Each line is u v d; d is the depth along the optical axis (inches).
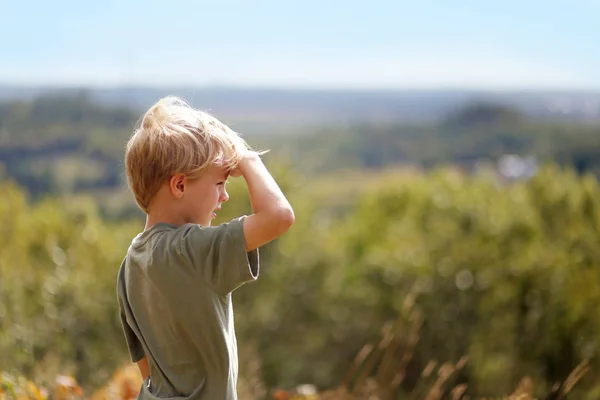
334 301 641.6
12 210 530.3
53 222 535.2
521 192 609.3
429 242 613.0
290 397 175.3
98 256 533.3
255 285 645.9
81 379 279.1
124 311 84.6
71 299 444.5
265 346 625.6
